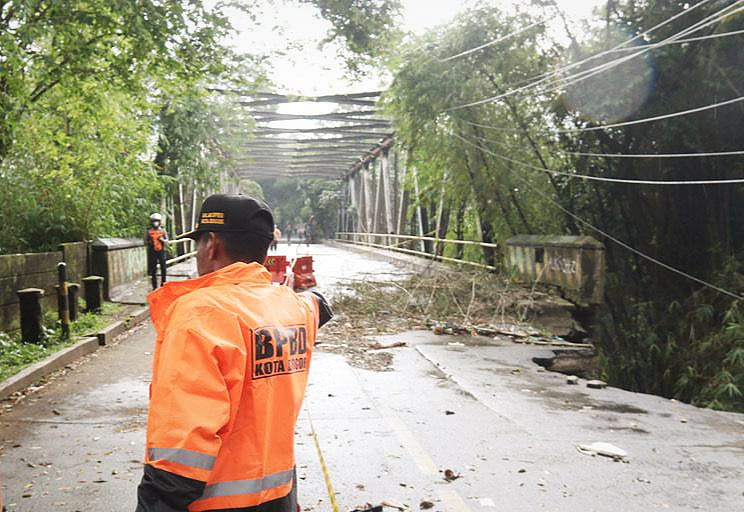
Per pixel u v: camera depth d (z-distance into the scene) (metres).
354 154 40.09
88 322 10.60
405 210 29.48
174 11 9.97
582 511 4.19
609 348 13.72
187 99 20.16
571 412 6.60
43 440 5.56
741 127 11.41
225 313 1.85
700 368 11.32
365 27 13.33
